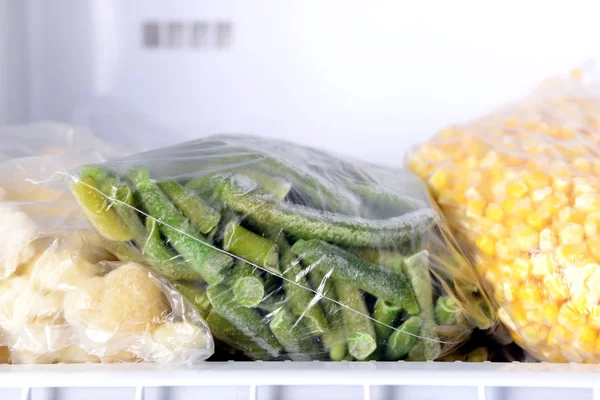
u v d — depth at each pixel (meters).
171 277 0.51
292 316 0.51
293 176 0.57
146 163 0.53
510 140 0.68
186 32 0.98
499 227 0.59
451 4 0.96
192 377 0.45
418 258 0.55
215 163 0.55
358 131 0.99
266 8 0.97
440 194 0.66
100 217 0.49
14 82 0.91
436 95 0.98
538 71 0.96
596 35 0.94
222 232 0.50
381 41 0.98
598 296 0.53
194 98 0.99
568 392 0.47
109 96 0.98
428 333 0.54
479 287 0.60
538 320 0.57
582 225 0.55
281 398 0.46
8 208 0.50
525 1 0.95
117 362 0.50
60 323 0.50
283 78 0.99
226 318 0.51
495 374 0.46
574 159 0.62
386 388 0.46
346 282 0.52
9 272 0.49
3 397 0.45
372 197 0.60
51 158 0.57
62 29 0.96
